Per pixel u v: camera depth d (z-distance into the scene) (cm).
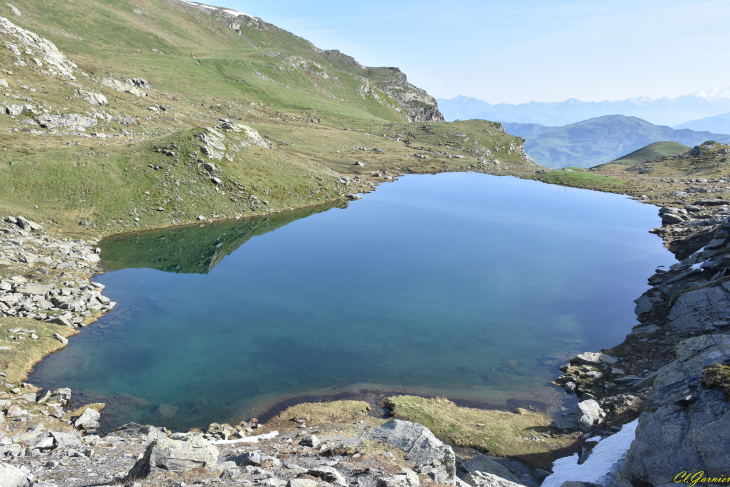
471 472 2073
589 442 2409
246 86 19112
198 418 2834
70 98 9612
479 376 3512
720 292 3772
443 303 4962
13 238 5200
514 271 6022
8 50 9869
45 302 4000
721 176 12744
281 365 3584
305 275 5738
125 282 5091
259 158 9869
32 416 2556
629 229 8275
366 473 1566
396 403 3009
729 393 1512
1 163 6706
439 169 14362
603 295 5219
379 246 7100
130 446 2128
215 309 4603
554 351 3931
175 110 13050
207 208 7894
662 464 1488
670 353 3406
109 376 3262
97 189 7138
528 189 12494
